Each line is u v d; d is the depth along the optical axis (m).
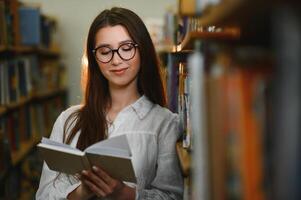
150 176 1.60
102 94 1.66
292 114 0.55
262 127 0.62
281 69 0.56
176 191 1.60
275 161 0.58
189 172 1.23
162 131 1.63
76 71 5.64
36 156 3.92
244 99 0.64
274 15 0.62
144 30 1.61
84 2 5.54
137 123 1.61
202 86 0.77
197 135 0.82
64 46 5.60
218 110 0.72
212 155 0.76
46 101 4.89
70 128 1.65
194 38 1.10
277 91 0.57
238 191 0.67
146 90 1.67
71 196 1.54
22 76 3.81
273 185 0.59
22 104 3.82
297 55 0.54
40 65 4.79
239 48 0.95
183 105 1.53
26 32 4.18
